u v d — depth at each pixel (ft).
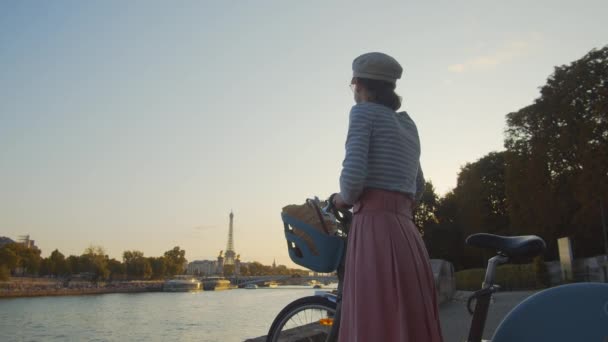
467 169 162.71
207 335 129.80
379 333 7.80
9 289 390.83
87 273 507.30
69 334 168.55
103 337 155.63
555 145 106.11
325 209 9.82
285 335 11.27
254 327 139.03
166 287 522.47
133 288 508.94
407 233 8.40
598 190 94.27
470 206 149.28
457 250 161.38
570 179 104.12
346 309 8.36
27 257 438.40
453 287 45.19
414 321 7.83
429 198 180.65
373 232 8.27
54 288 442.09
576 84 104.12
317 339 10.86
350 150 8.36
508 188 116.06
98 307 289.94
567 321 8.34
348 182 8.17
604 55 104.53
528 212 110.83
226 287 641.81
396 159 8.58
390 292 7.95
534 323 8.50
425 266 8.41
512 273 79.20
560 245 73.15
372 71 9.17
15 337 164.86
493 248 8.80
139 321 200.54
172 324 179.52
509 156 115.65
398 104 9.33
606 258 72.18
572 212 108.68
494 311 31.09
